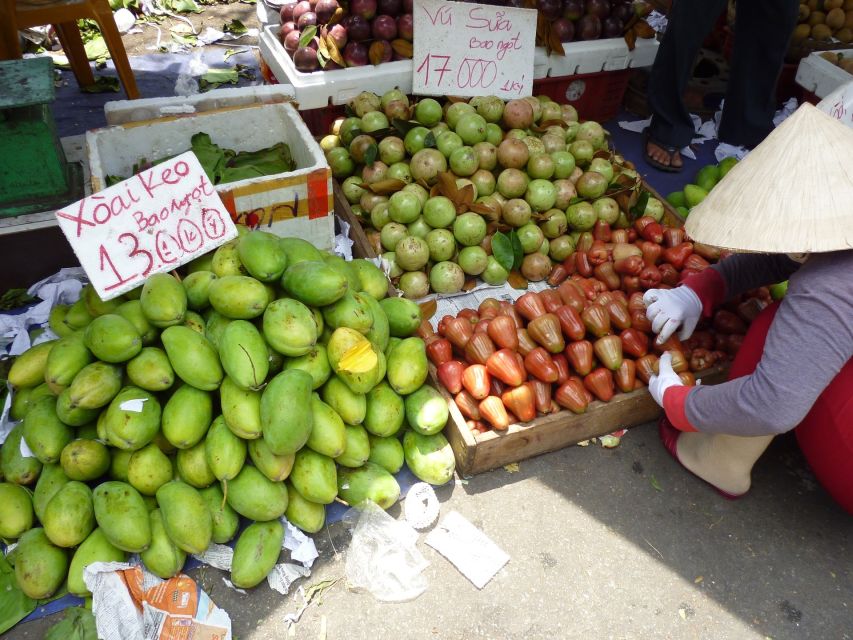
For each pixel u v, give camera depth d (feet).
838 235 5.54
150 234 7.25
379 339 7.32
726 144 14.17
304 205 8.71
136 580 6.46
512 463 8.34
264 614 6.72
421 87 11.70
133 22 16.81
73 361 6.52
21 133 8.18
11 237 8.83
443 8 11.02
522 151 10.16
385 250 9.93
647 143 13.79
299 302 6.72
